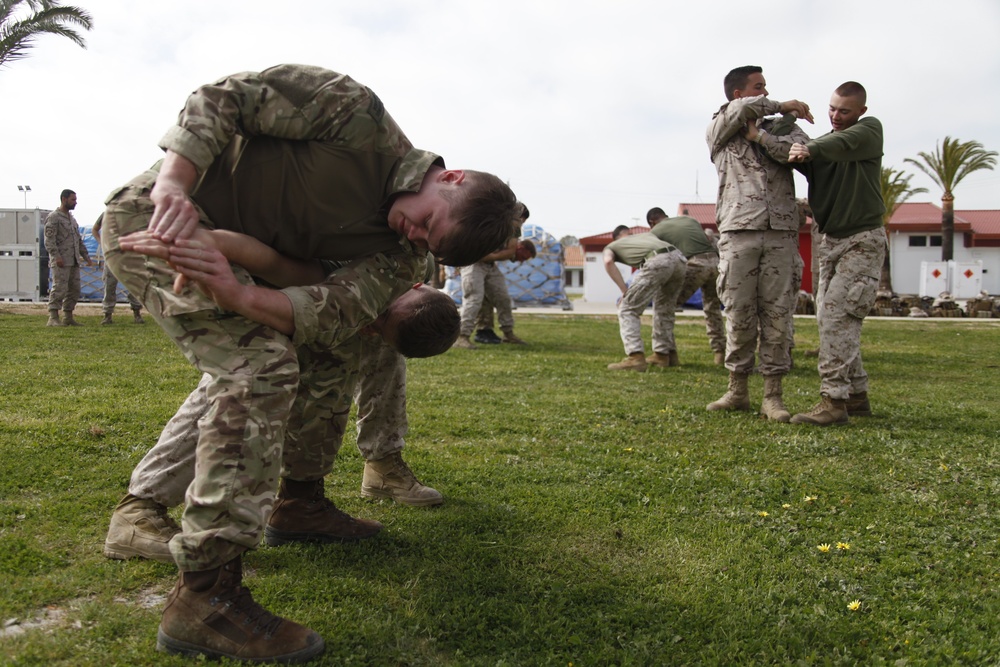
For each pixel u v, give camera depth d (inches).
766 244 205.5
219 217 84.0
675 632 88.0
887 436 185.9
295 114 81.3
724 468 157.9
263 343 80.3
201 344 80.3
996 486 145.0
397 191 85.5
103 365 271.7
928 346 460.8
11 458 143.7
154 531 100.7
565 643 84.3
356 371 107.6
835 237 203.0
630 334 309.1
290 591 93.8
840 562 109.0
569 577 101.3
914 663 82.0
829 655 84.0
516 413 208.2
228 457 77.0
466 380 269.7
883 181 1424.7
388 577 99.3
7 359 285.0
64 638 80.7
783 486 143.8
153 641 80.9
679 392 254.4
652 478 148.0
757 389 262.4
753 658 83.1
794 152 194.7
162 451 101.3
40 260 760.3
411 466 151.6
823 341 205.0
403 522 120.0
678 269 309.7
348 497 131.7
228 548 77.0
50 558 100.5
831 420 201.6
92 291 882.1
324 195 84.6
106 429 169.5
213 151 79.0
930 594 98.7
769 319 208.7
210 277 75.7
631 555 109.6
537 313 825.5
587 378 281.6
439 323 105.5
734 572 104.0
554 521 121.6
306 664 78.5
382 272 90.0
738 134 206.8
